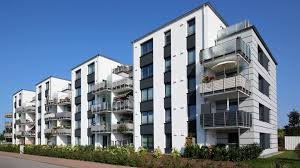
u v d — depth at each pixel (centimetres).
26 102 6288
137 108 3169
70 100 4612
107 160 2272
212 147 2133
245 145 2114
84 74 4175
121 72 3825
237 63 2183
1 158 3147
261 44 2609
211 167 1556
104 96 3759
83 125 4094
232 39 2256
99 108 3681
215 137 2395
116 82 3525
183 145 2589
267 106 2725
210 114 2269
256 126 2261
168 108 2819
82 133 4091
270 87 2936
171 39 2853
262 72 2595
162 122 2844
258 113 2342
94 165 2100
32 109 5959
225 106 2369
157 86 2950
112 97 3600
